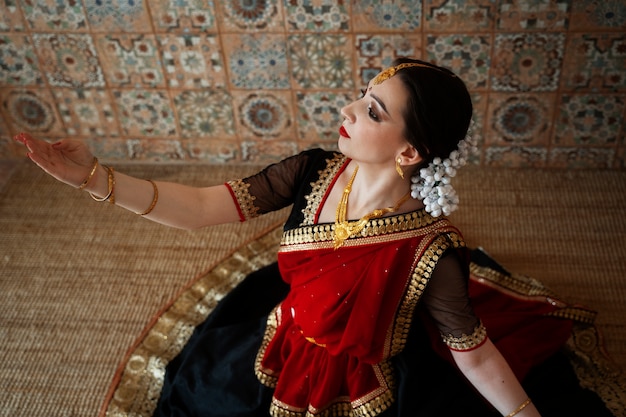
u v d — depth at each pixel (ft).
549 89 7.99
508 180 8.64
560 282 7.36
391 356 5.26
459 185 8.61
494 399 4.77
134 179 4.66
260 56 8.05
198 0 7.66
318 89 8.26
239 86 8.35
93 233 8.22
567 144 8.47
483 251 7.25
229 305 6.68
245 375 5.70
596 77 7.82
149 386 6.41
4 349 6.94
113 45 8.13
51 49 8.23
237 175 8.98
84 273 7.73
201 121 8.74
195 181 8.93
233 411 5.59
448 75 4.20
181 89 8.45
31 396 6.53
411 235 4.53
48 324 7.18
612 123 8.20
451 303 4.58
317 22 7.70
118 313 7.27
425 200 4.47
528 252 7.73
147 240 8.11
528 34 7.58
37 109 8.83
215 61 8.15
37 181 8.97
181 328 6.89
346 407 5.44
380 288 4.56
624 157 8.50
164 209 4.79
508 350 6.03
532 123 8.32
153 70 8.30
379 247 4.57
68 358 6.85
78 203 8.64
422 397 5.41
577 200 8.30
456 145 4.32
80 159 4.33
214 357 6.00
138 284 7.59
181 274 7.69
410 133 4.17
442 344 5.12
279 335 5.65
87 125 8.93
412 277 4.54
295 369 5.45
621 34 7.45
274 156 9.00
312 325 4.94
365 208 4.62
